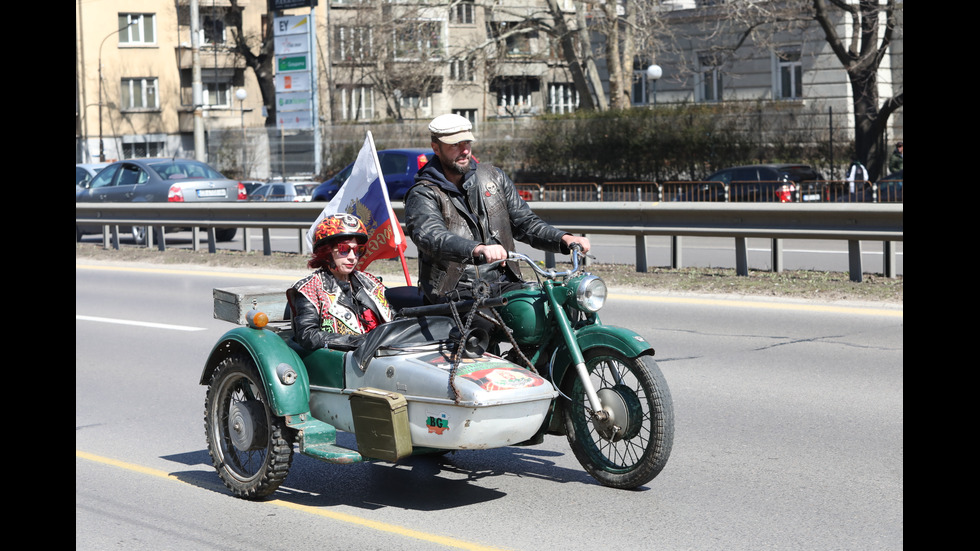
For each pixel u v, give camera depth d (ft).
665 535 16.72
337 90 174.40
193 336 38.29
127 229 87.71
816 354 30.73
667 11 131.85
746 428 23.26
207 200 77.46
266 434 19.27
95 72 191.62
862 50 104.32
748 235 45.01
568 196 98.73
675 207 46.73
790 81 136.67
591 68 130.11
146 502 19.39
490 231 19.29
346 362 18.74
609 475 19.34
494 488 19.69
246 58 194.18
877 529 16.74
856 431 22.68
